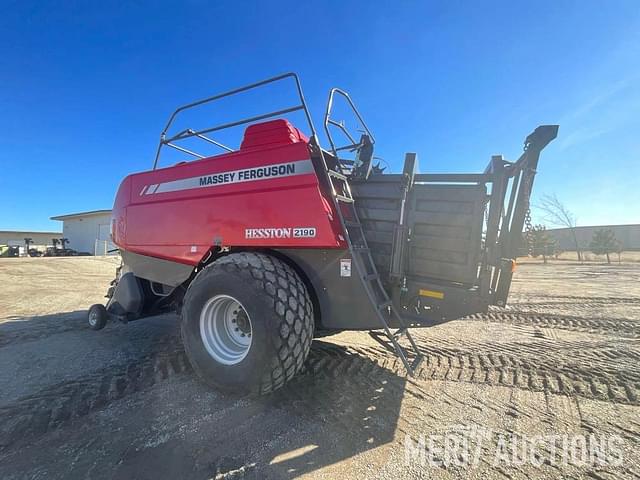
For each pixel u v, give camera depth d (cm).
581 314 558
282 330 236
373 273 279
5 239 4088
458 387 276
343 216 279
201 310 269
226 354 265
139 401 250
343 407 243
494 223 270
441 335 425
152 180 360
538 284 980
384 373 300
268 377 237
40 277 983
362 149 327
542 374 302
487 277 269
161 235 346
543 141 251
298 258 276
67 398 254
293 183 265
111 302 406
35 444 199
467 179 274
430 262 281
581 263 2150
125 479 171
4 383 279
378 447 198
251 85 302
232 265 257
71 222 3100
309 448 197
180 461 184
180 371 304
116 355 344
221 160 305
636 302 673
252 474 175
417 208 285
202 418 227
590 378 295
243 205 288
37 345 374
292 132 302
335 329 283
